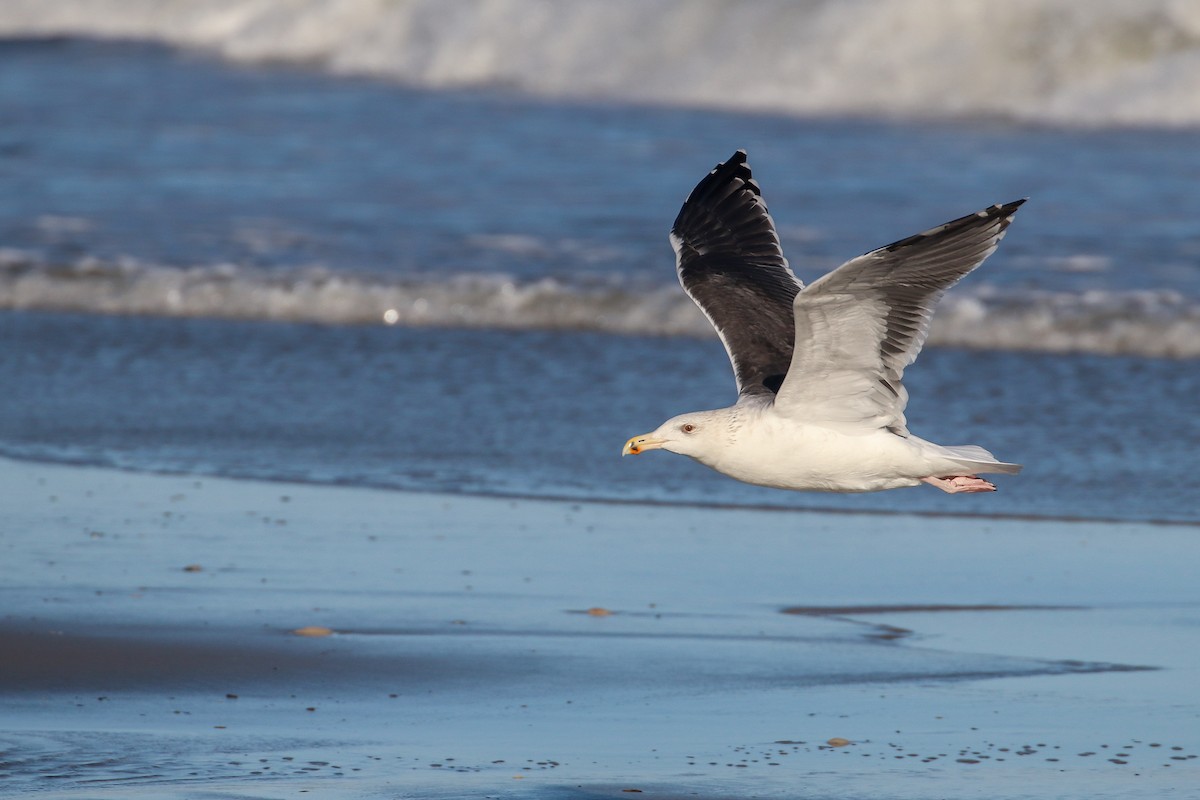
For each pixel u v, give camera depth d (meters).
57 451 16.42
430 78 39.78
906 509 15.07
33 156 30.36
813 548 13.85
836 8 36.44
